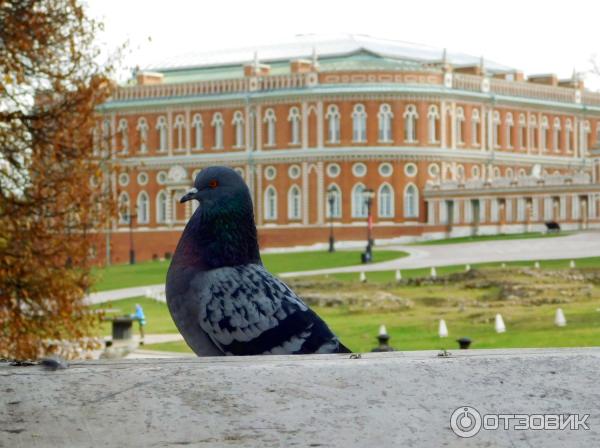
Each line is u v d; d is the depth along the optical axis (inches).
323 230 4675.2
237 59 5251.0
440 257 3563.0
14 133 883.4
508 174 5036.9
